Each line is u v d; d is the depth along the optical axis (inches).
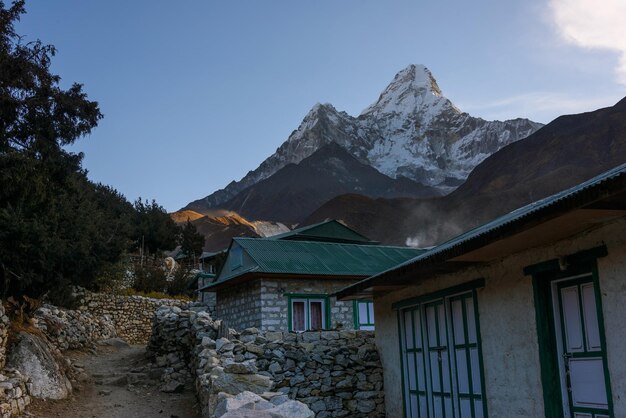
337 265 916.6
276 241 973.2
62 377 588.1
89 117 660.7
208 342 597.3
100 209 1528.1
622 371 301.1
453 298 467.5
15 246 651.5
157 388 647.1
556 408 349.7
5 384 472.1
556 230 324.5
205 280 1405.0
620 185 241.0
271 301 850.1
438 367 486.6
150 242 1867.6
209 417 462.9
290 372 565.9
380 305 596.1
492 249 368.8
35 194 650.8
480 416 422.3
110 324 1143.6
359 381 579.8
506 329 393.1
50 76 633.6
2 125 611.2
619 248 303.4
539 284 364.5
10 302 653.9
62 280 761.6
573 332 345.4
